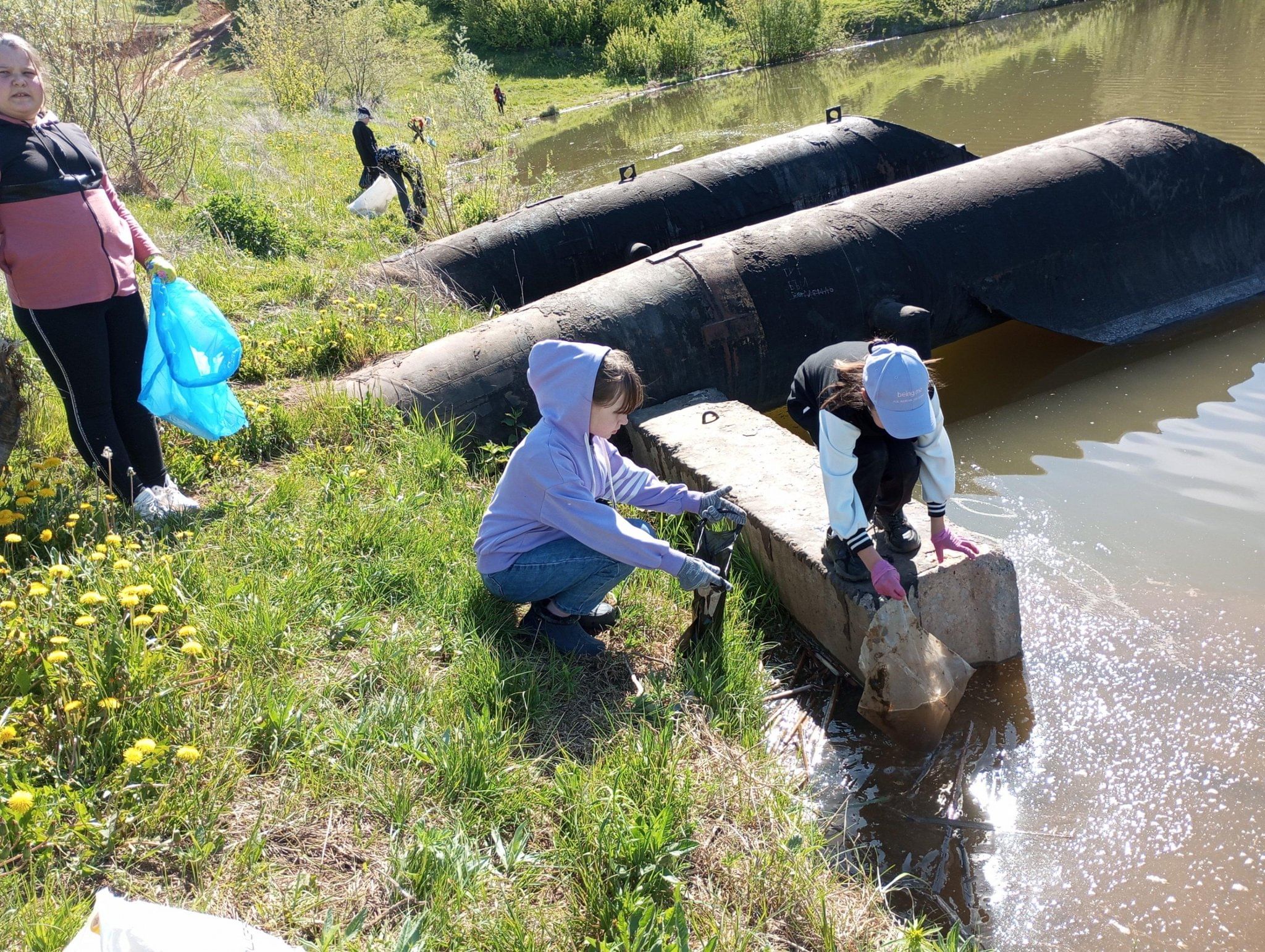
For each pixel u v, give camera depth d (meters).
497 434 5.64
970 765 3.46
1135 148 7.39
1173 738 3.51
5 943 2.21
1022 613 4.27
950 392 6.64
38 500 4.05
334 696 3.29
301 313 6.86
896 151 9.38
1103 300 7.02
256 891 2.53
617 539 3.40
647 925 2.45
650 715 3.36
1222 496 5.05
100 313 4.05
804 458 4.71
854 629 3.74
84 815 2.54
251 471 4.79
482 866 2.63
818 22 29.50
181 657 3.20
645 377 5.90
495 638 3.61
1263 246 7.62
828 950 2.61
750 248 6.35
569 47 32.44
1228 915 2.84
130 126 11.52
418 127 16.77
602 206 8.48
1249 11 22.50
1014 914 2.90
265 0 25.16
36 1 11.17
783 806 3.12
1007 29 27.39
